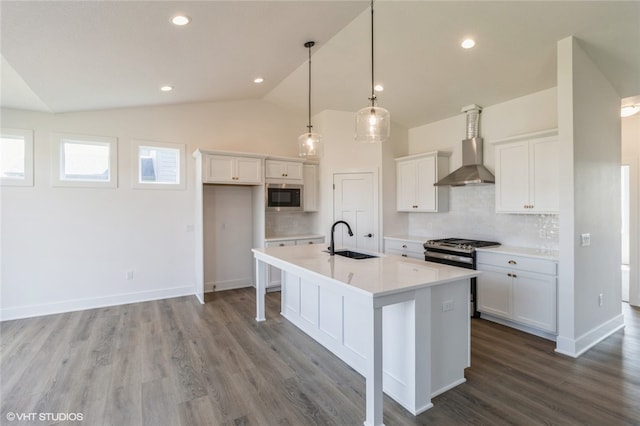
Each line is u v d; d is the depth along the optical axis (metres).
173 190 4.86
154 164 4.81
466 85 4.08
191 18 2.40
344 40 3.41
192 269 5.02
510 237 4.29
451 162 5.09
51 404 2.26
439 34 3.16
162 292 4.81
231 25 2.65
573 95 2.95
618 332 3.55
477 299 3.99
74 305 4.25
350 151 5.56
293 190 5.50
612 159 3.54
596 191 3.29
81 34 2.36
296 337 3.42
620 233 3.73
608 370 2.72
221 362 2.87
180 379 2.59
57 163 4.12
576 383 2.52
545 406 2.23
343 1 2.68
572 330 2.98
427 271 2.55
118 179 4.49
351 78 4.33
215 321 3.88
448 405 2.26
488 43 3.20
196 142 5.02
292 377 2.63
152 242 4.73
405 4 2.78
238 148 5.35
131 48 2.72
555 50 3.17
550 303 3.28
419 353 2.19
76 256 4.26
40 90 3.33
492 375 2.65
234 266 5.45
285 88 4.85
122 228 4.52
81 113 4.25
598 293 3.33
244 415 2.16
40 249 4.06
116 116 4.46
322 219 5.75
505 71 3.66
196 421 2.10
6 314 3.89
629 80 3.42
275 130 5.68
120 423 2.07
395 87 4.38
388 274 2.45
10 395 2.37
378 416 2.01
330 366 2.80
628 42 2.89
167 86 3.89
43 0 1.89
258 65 3.77
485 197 4.58
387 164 5.44
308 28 3.04
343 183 5.57
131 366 2.79
